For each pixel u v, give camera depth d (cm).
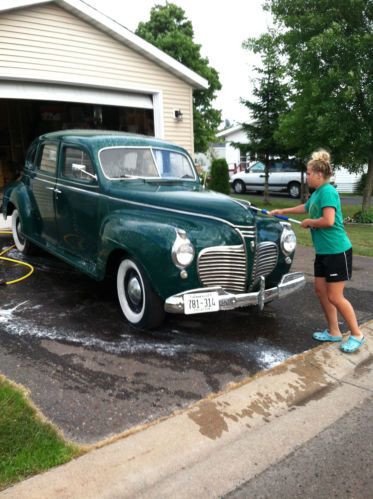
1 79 874
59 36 918
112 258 426
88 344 379
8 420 263
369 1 1070
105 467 235
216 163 1712
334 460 255
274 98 1542
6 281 546
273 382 331
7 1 812
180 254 353
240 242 377
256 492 229
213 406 296
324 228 365
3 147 1366
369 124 1126
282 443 268
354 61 1083
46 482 222
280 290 413
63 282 549
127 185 448
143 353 368
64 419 273
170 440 261
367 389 337
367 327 445
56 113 1367
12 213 684
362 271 659
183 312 358
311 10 1132
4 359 346
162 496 223
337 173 2370
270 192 2109
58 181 518
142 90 1087
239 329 429
